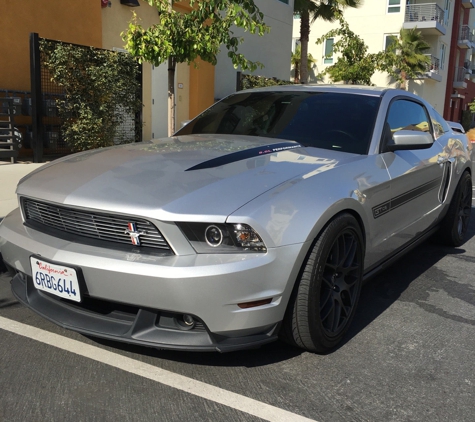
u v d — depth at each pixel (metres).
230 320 2.28
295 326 2.55
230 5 6.42
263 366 2.62
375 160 3.25
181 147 3.18
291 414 2.22
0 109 9.12
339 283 2.81
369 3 28.12
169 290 2.22
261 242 2.31
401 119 3.92
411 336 3.05
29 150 9.75
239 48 16.17
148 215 2.30
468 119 43.28
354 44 18.59
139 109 9.98
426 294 3.78
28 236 2.69
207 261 2.24
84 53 8.92
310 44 29.88
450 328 3.18
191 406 2.25
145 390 2.37
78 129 9.02
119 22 11.91
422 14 28.17
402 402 2.34
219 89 15.64
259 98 4.14
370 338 3.00
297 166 2.80
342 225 2.67
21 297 2.79
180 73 13.89
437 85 32.31
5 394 2.31
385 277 4.15
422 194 3.90
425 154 4.03
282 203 2.43
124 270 2.27
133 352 2.73
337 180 2.77
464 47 36.94
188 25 6.47
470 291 3.88
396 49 26.16
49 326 3.03
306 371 2.58
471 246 5.20
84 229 2.54
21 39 9.65
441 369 2.66
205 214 2.28
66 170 2.91
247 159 2.87
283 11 18.19
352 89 3.95
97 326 2.48
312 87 4.14
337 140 3.41
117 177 2.65
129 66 9.61
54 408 2.21
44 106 9.09
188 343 2.33
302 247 2.40
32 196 2.74
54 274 2.46
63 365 2.58
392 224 3.40
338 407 2.28
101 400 2.28
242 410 2.24
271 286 2.33
